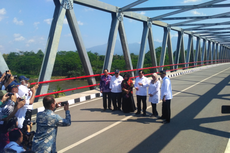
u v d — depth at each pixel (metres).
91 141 3.96
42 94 6.81
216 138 3.88
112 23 10.31
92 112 6.11
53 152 2.48
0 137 3.02
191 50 23.64
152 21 13.22
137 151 3.46
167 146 3.61
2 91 3.39
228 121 4.88
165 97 4.88
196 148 3.49
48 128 2.45
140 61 12.77
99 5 8.84
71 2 7.62
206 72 18.88
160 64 15.73
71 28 8.10
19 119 3.49
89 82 9.22
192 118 5.23
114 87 6.06
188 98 7.70
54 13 7.25
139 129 4.54
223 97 7.63
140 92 5.59
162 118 5.23
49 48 7.07
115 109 6.25
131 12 11.19
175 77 15.36
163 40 15.75
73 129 4.68
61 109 6.48
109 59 10.05
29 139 2.71
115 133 4.34
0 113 3.09
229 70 20.69
